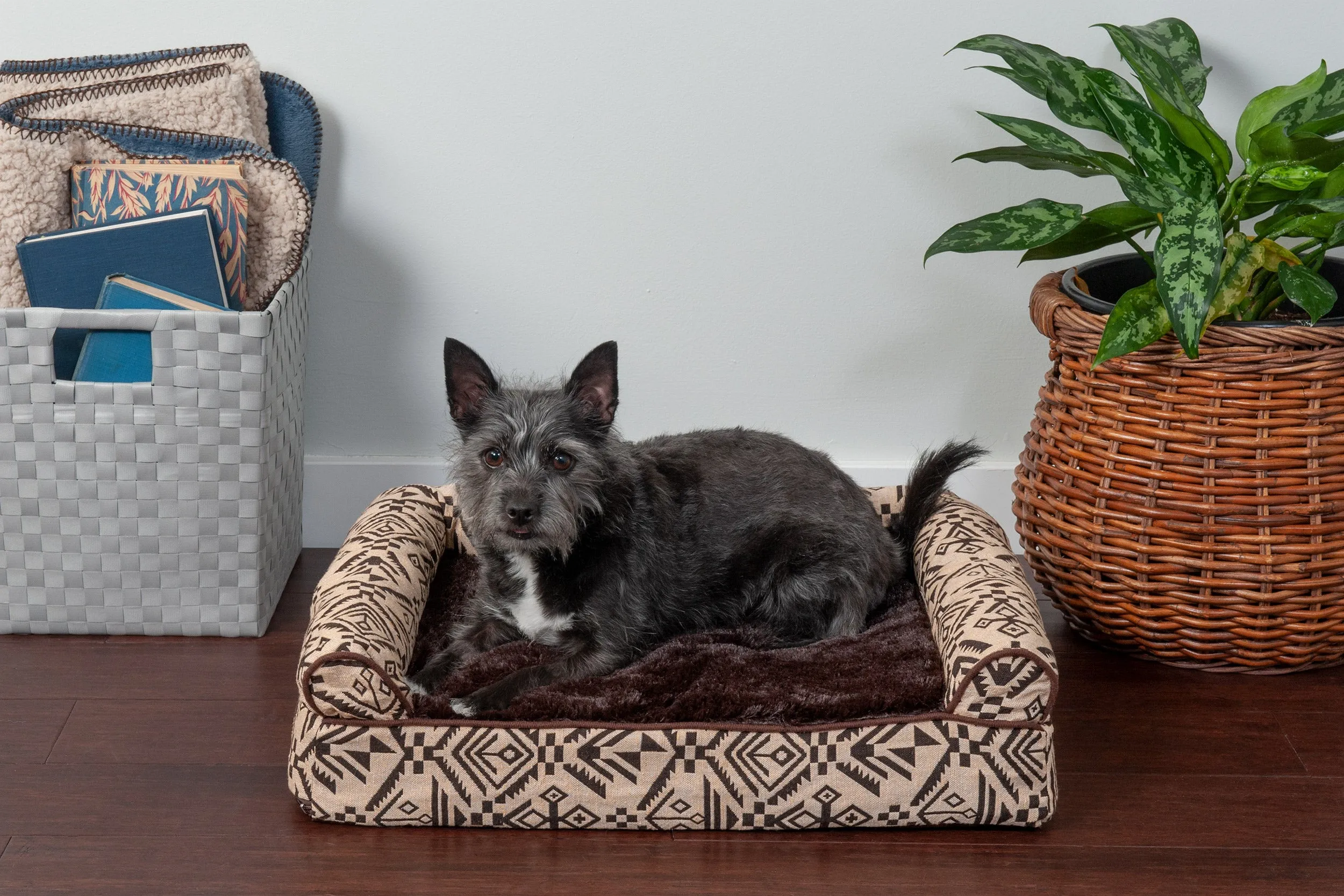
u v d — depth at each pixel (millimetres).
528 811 1888
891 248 2898
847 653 2207
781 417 3043
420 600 2342
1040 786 1866
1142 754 2133
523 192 2854
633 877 1793
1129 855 1850
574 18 2725
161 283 2428
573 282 2928
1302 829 1915
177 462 2404
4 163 2428
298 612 2674
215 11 2719
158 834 1876
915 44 2752
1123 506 2309
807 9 2725
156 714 2229
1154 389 2215
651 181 2848
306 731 1885
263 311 2436
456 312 2951
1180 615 2346
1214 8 2723
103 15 2715
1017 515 2592
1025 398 3014
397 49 2748
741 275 2922
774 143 2820
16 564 2455
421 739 1876
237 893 1740
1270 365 2133
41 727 2174
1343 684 2383
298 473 2811
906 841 1888
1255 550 2252
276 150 2744
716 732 1871
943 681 1959
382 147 2818
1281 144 2164
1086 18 2736
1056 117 2377
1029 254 2422
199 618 2527
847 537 2379
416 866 1813
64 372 2457
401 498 2602
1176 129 2213
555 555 2223
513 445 2174
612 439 2277
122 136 2537
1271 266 2227
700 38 2742
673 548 2340
